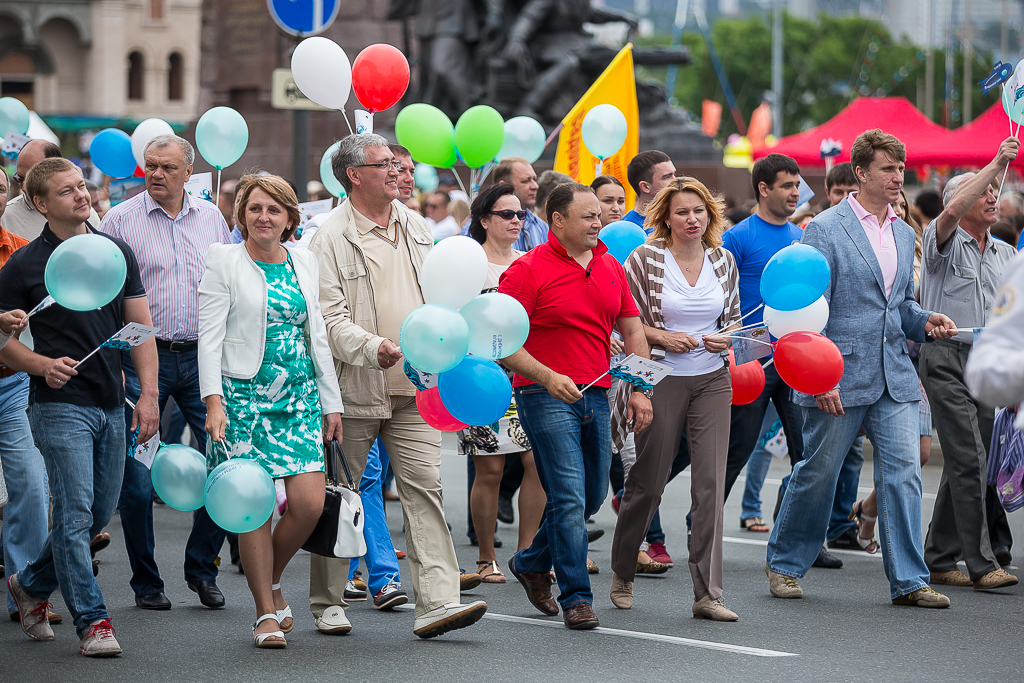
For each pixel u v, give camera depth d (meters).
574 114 23.11
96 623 12.41
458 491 24.48
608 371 13.23
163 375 15.48
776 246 17.16
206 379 12.38
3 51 171.38
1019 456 15.59
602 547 19.22
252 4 47.72
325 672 11.80
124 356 15.35
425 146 20.33
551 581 14.56
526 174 18.97
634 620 14.15
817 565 17.56
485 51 47.75
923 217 25.16
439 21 47.66
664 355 14.09
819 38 178.75
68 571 12.35
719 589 14.26
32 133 32.12
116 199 27.47
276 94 27.20
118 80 175.62
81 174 12.65
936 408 16.38
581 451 13.55
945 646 12.95
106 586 16.19
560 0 49.25
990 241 16.64
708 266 14.41
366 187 13.45
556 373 12.92
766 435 18.92
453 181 45.34
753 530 20.66
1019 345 7.35
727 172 52.34
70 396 12.39
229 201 26.16
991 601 15.33
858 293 15.05
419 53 48.31
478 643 13.00
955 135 49.16
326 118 48.53
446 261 12.17
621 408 14.25
